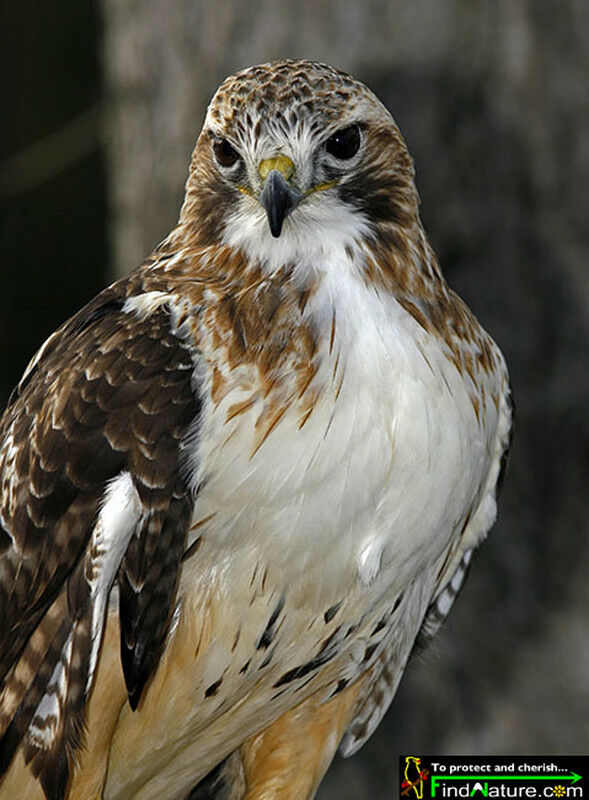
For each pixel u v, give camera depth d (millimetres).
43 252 20750
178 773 8633
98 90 20250
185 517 7457
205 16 10891
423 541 7820
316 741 8688
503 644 10938
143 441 7441
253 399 7391
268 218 7625
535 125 10570
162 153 11258
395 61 10461
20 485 7762
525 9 10492
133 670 7582
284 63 8102
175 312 7688
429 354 7715
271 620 7762
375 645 8344
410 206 8141
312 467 7387
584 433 10797
